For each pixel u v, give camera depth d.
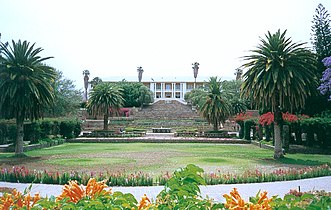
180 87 94.94
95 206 2.62
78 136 39.50
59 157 21.67
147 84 95.50
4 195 2.98
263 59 21.61
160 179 12.58
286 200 2.80
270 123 28.34
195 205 2.70
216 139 35.88
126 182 12.14
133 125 59.16
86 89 97.94
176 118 66.19
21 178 12.73
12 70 21.16
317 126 26.23
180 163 18.98
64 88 48.88
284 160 20.81
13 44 21.66
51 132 34.09
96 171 15.81
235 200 2.83
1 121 28.77
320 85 29.06
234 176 12.91
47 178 12.49
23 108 21.78
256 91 22.33
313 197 2.79
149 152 25.28
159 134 46.41
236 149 28.38
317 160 20.92
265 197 2.78
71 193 3.09
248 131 35.78
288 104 22.11
